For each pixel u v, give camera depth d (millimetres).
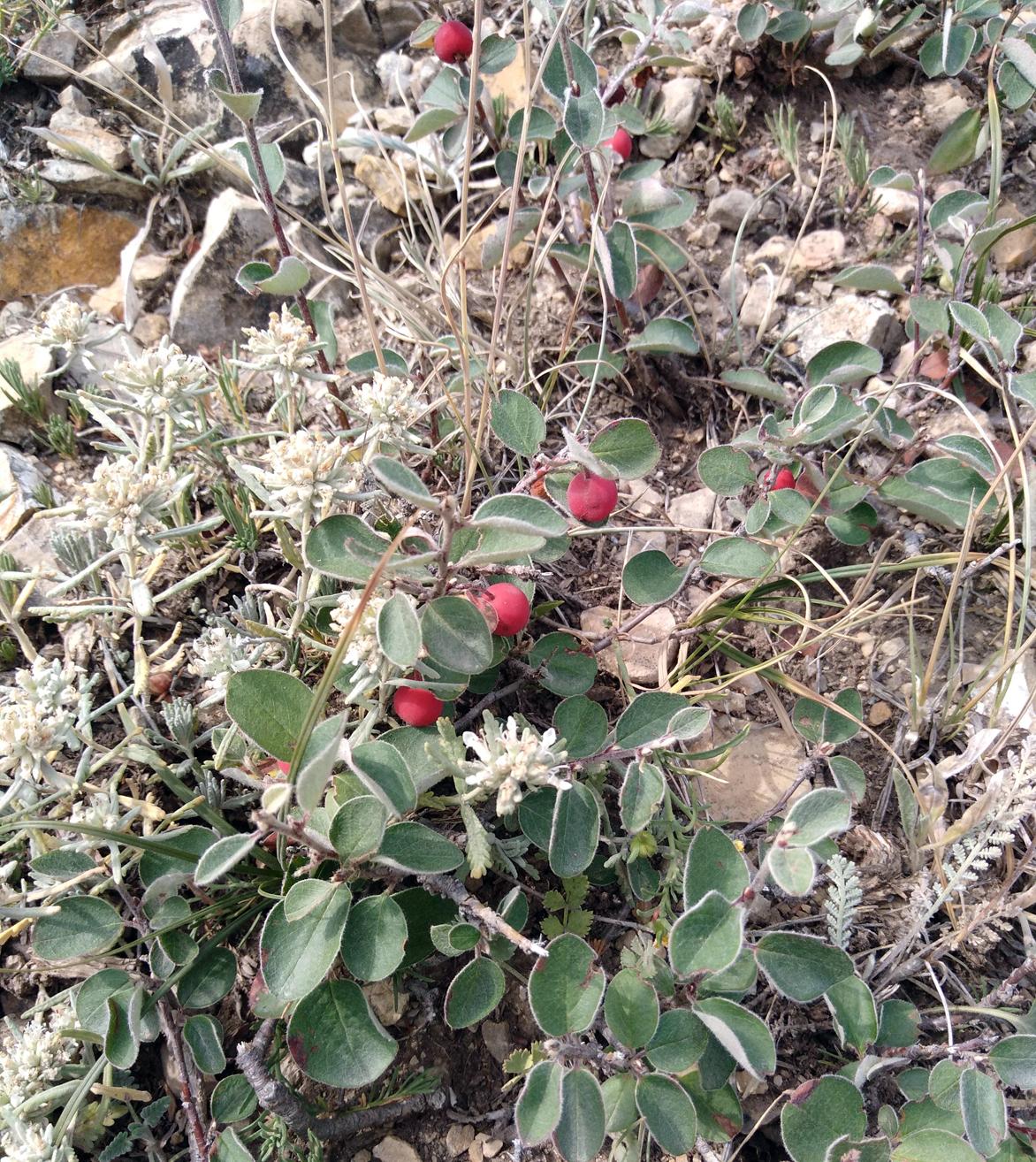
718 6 279
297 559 184
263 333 194
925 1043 184
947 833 180
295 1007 163
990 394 245
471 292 266
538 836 175
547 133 234
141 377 187
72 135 269
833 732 198
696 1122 154
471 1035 187
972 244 241
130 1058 165
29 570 217
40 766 163
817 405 198
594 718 184
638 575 199
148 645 211
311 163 282
